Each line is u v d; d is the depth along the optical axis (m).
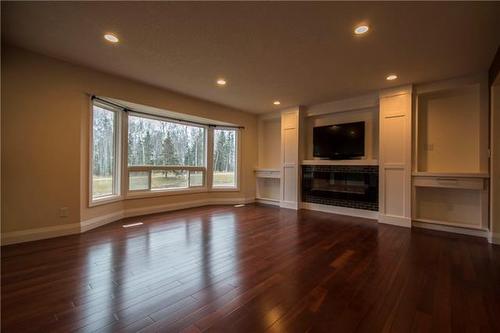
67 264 2.29
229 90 4.21
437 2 1.89
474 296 1.79
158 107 4.15
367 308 1.64
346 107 4.66
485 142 3.29
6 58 2.71
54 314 1.53
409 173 3.76
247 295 1.79
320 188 5.05
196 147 5.49
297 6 1.98
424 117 3.87
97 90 3.42
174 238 3.12
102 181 3.85
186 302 1.69
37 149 2.95
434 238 3.21
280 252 2.68
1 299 1.70
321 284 1.96
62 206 3.15
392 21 2.16
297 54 2.83
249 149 6.09
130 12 2.09
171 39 2.54
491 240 3.02
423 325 1.46
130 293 1.80
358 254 2.63
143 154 4.56
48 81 3.01
